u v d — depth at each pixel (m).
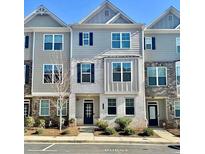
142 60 19.92
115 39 20.28
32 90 20.25
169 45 20.92
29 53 20.77
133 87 19.61
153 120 20.78
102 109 19.55
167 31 20.95
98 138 15.05
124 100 19.61
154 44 20.94
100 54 20.12
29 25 21.05
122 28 20.36
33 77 20.38
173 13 21.48
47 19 21.09
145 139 14.94
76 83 19.88
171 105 20.34
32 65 20.48
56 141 14.26
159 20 21.48
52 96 20.22
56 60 20.44
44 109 20.25
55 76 20.34
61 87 19.69
